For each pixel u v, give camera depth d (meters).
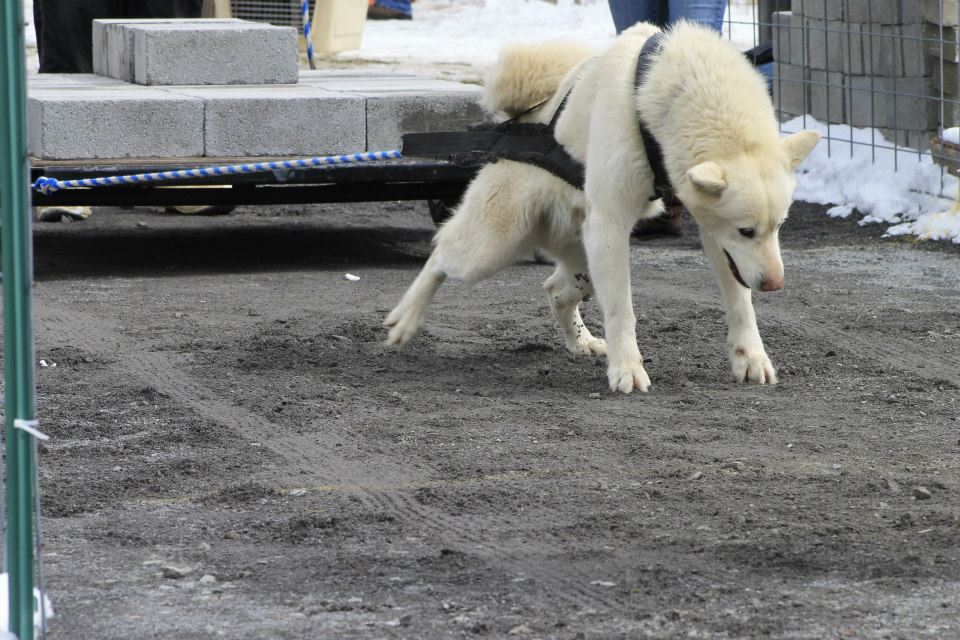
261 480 5.99
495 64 8.12
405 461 6.26
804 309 9.87
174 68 13.23
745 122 6.91
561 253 8.23
